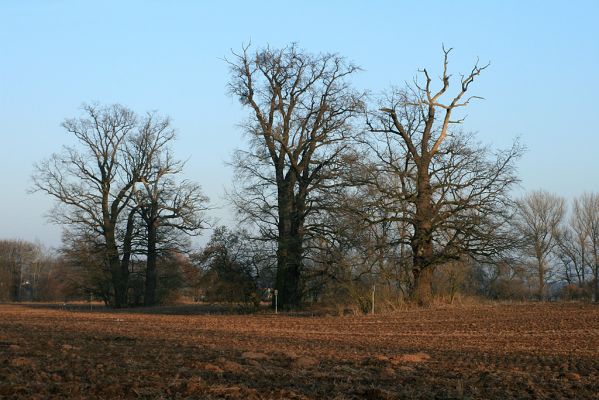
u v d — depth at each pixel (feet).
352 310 130.82
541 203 226.58
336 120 144.05
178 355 60.59
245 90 144.66
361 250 129.49
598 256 226.79
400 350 68.03
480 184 127.54
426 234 128.57
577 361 58.18
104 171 186.91
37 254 335.06
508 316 107.96
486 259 129.18
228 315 135.33
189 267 201.16
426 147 131.03
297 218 144.46
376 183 128.26
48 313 147.33
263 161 147.02
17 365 52.34
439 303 133.59
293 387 43.98
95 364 53.98
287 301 147.33
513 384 46.01
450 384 46.01
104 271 191.42
